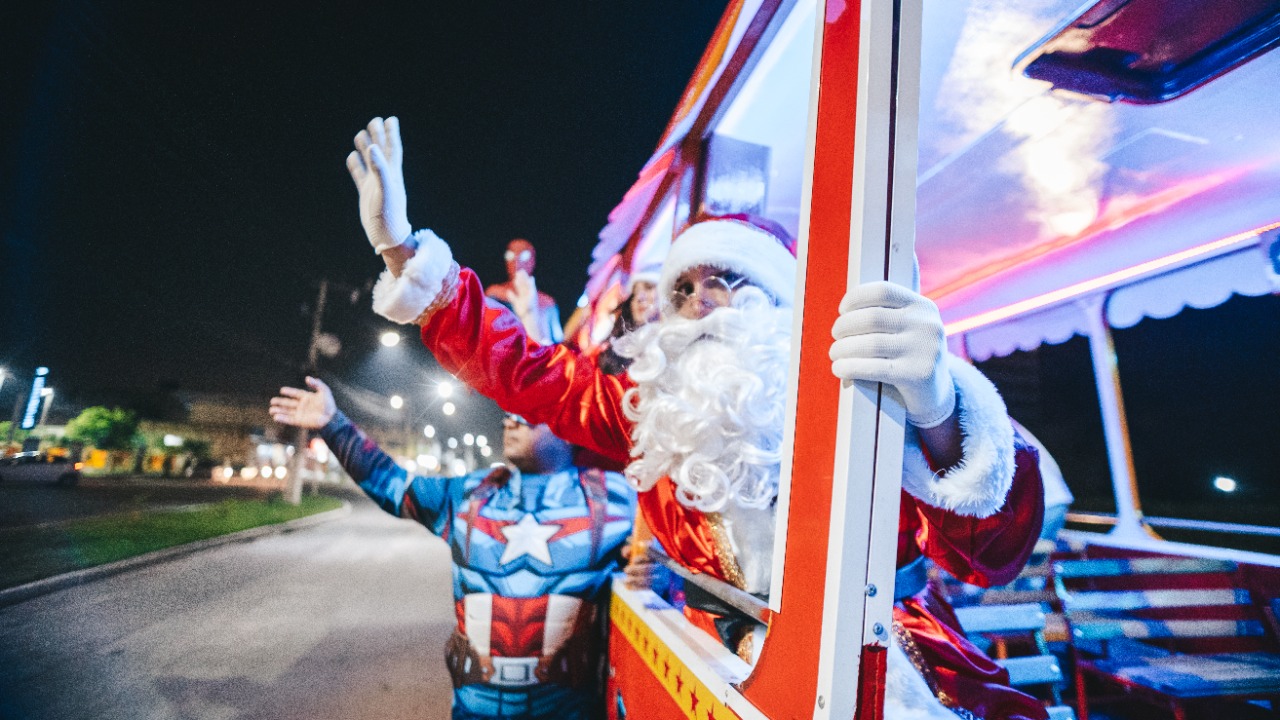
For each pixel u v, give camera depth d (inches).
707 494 50.0
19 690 174.7
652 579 72.6
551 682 77.6
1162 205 89.2
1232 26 54.8
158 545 458.3
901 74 29.8
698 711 43.6
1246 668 93.8
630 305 88.5
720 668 42.8
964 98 68.1
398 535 615.2
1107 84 63.6
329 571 390.0
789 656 30.8
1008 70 62.5
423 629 245.6
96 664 198.1
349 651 213.8
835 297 30.9
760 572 50.2
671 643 51.6
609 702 77.6
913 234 29.4
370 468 86.6
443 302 63.9
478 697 77.7
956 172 84.4
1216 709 99.0
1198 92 64.5
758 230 60.1
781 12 53.6
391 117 63.4
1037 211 95.4
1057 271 106.1
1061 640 106.6
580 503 82.4
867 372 27.6
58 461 936.3
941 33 57.7
